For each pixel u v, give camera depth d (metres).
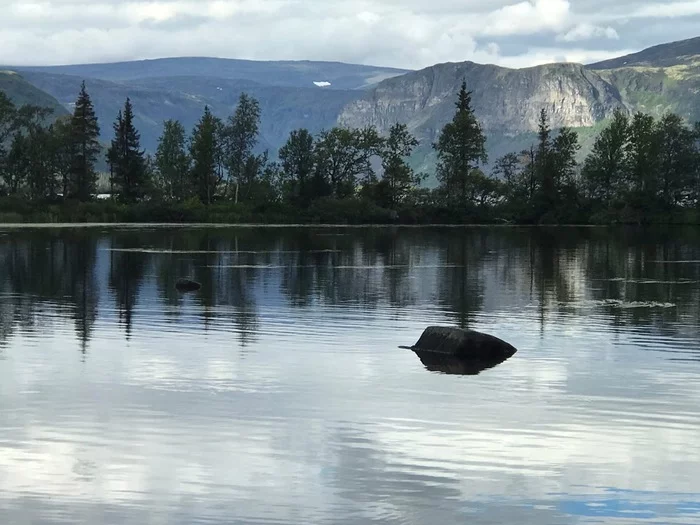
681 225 154.38
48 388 22.16
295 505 14.66
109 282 48.97
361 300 41.59
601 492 15.35
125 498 14.87
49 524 13.81
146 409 20.22
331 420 19.50
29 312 36.34
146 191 161.38
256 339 30.00
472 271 58.09
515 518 14.27
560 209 159.25
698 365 25.92
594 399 21.64
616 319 35.75
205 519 14.09
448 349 27.11
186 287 45.50
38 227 122.38
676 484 15.74
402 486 15.54
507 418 19.81
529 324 34.28
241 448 17.45
